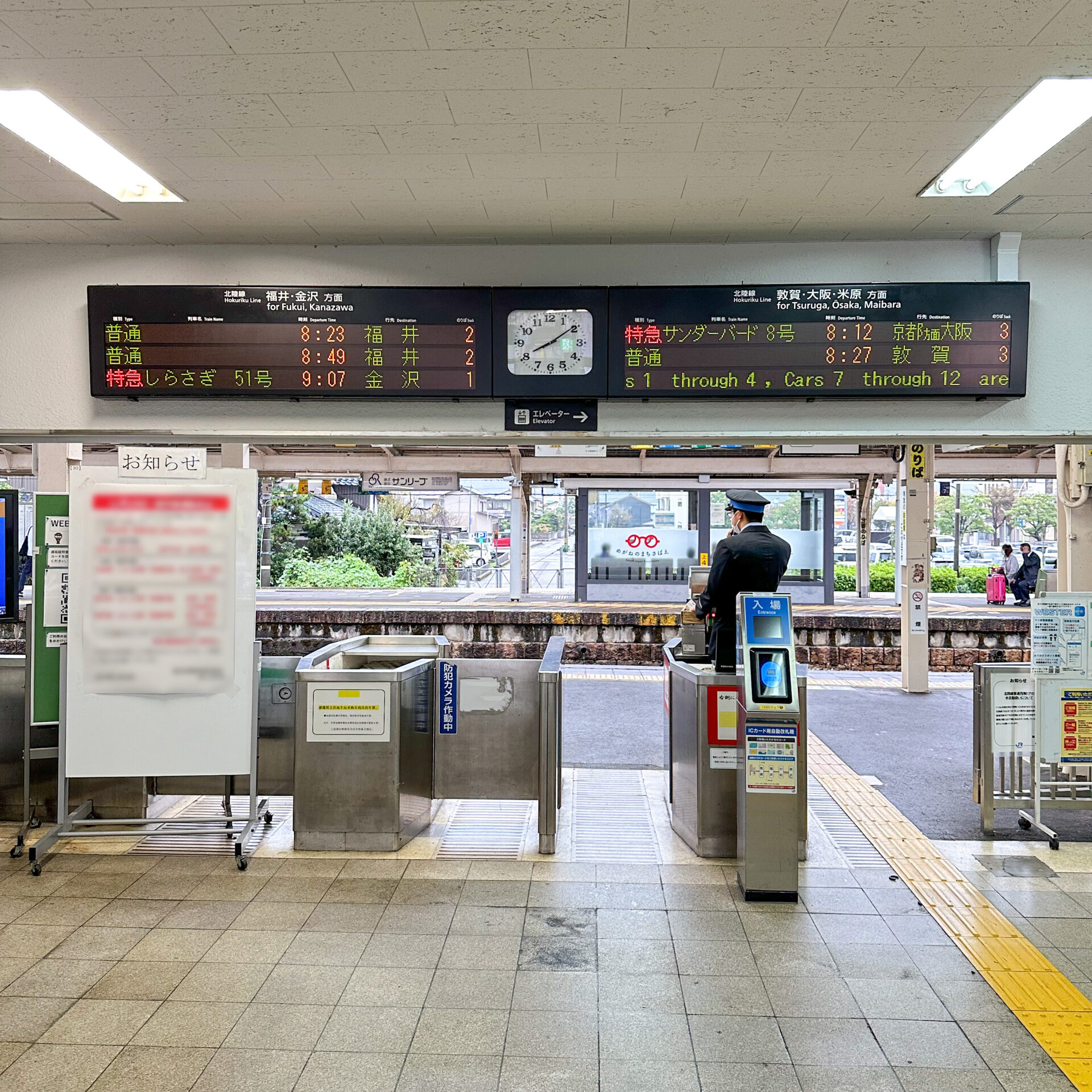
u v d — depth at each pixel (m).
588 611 15.05
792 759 4.52
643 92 3.44
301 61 3.20
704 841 5.18
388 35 3.03
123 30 2.99
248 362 5.10
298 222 4.85
